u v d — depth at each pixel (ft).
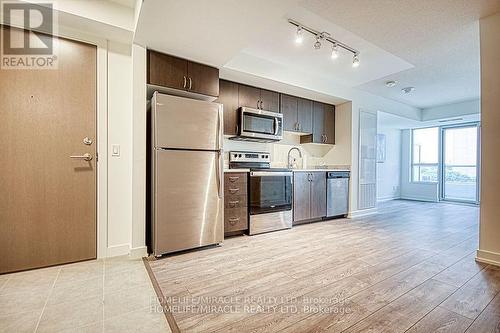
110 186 7.86
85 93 7.47
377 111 15.99
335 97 13.57
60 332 4.33
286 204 11.49
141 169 7.87
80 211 7.43
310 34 8.56
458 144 21.21
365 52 9.93
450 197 21.62
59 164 7.13
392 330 4.36
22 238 6.71
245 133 10.89
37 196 6.86
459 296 5.51
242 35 7.14
